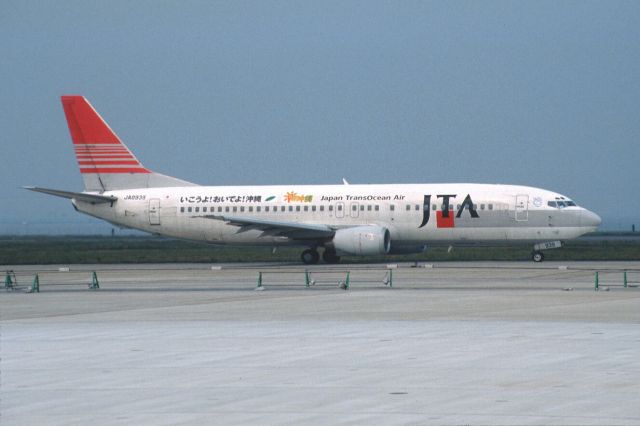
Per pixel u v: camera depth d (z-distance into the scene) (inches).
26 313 4980.3
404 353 3334.2
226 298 5738.2
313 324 4247.0
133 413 2458.2
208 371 3034.0
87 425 2341.3
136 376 2962.6
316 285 6673.2
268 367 3093.0
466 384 2753.4
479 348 3420.3
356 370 3011.8
